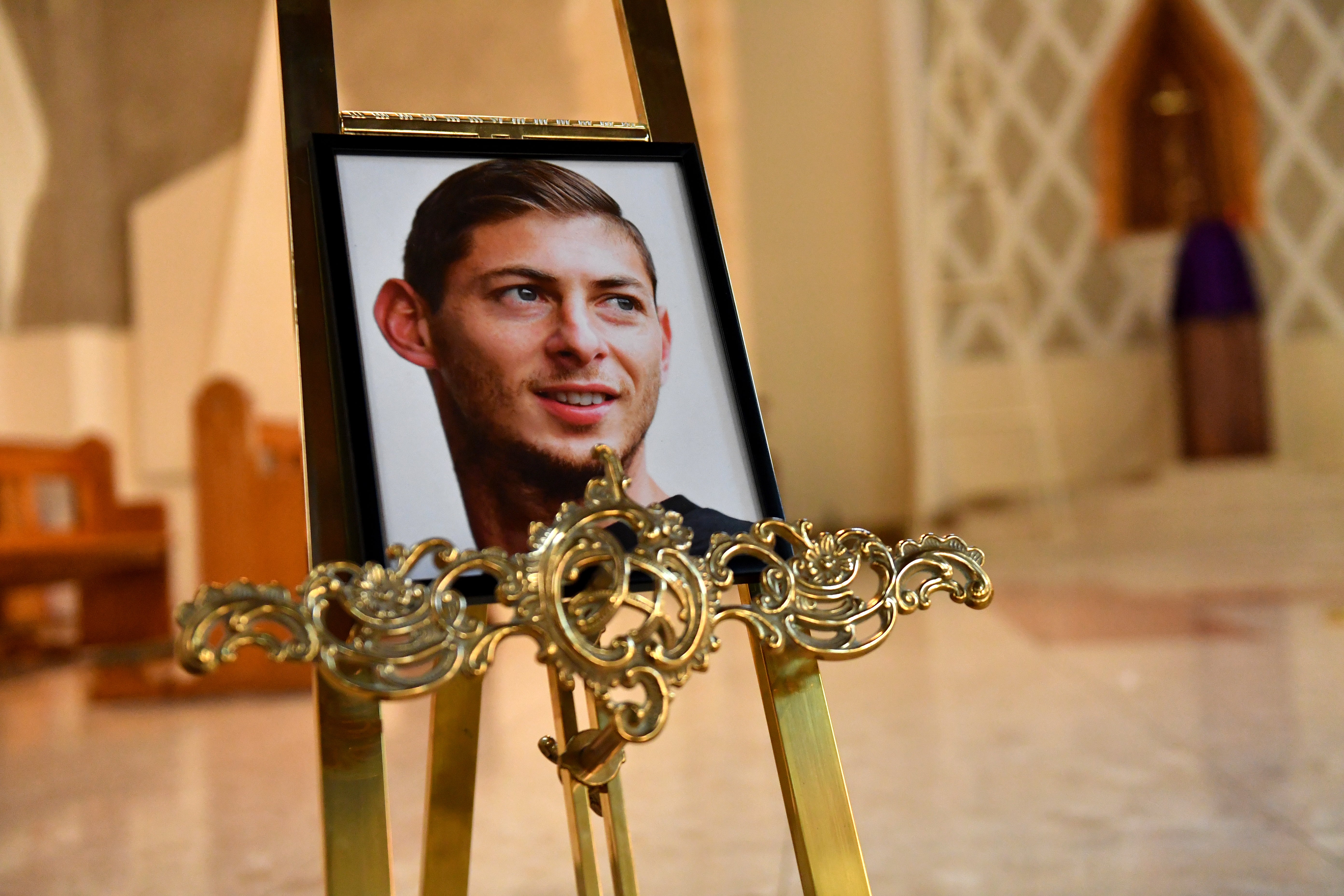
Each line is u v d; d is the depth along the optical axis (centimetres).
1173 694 229
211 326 490
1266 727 196
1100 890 122
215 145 496
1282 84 686
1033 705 228
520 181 80
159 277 492
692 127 89
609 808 89
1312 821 143
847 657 69
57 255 488
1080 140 696
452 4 537
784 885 129
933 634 337
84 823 174
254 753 223
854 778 178
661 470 76
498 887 134
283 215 500
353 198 75
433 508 70
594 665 63
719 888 129
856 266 700
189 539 486
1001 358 694
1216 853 133
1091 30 690
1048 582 454
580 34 536
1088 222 696
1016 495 685
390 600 59
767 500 77
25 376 486
